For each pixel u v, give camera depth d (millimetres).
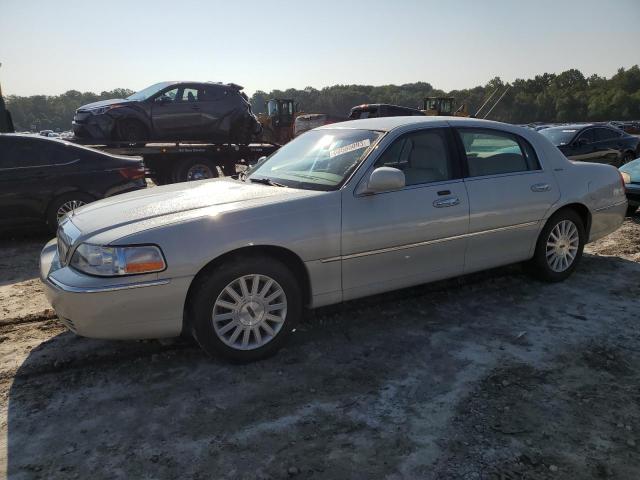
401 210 3764
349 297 3732
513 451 2496
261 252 3420
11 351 3682
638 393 2996
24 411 2930
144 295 3055
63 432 2725
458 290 4734
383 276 3811
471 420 2750
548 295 4586
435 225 3922
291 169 4160
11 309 4531
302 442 2604
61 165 7055
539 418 2760
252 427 2734
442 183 4016
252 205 3377
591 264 5516
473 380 3156
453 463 2422
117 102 10734
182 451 2553
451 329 3912
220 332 3303
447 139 4164
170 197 3725
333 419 2791
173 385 3182
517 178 4434
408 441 2590
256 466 2434
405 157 3920
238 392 3086
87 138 10492
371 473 2369
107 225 3242
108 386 3189
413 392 3041
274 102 23984
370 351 3580
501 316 4141
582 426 2688
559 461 2424
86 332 3086
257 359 3438
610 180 5141
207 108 11562
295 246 3385
